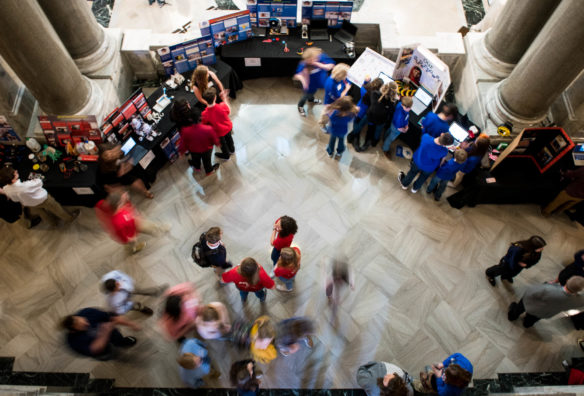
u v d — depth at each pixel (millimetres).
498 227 5375
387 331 4555
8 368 4238
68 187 4906
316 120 6309
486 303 4781
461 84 6289
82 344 3480
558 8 4363
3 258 4930
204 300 4688
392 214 5434
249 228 5250
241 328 4203
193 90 5270
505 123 5445
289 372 4266
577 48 4312
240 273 3639
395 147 6082
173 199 5473
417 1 7758
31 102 5469
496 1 6832
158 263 4949
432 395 3791
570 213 5469
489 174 5219
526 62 4930
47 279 4801
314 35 6422
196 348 3494
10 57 4305
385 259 5059
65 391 4078
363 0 7754
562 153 4844
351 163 5883
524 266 4258
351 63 6312
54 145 5129
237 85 6422
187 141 4910
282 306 4668
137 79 6562
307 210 5418
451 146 5129
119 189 4906
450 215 5465
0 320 4512
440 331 4582
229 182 5633
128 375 4227
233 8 7500
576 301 3787
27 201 4469
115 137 5082
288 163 5832
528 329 4617
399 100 5430
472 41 6168
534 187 5129
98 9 7371
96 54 5621
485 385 4262
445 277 4953
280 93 6586
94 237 5113
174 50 5648
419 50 5324
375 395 3645
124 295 3809
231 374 3391
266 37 6406
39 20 4180
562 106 5461
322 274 4902
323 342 4453
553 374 4352
